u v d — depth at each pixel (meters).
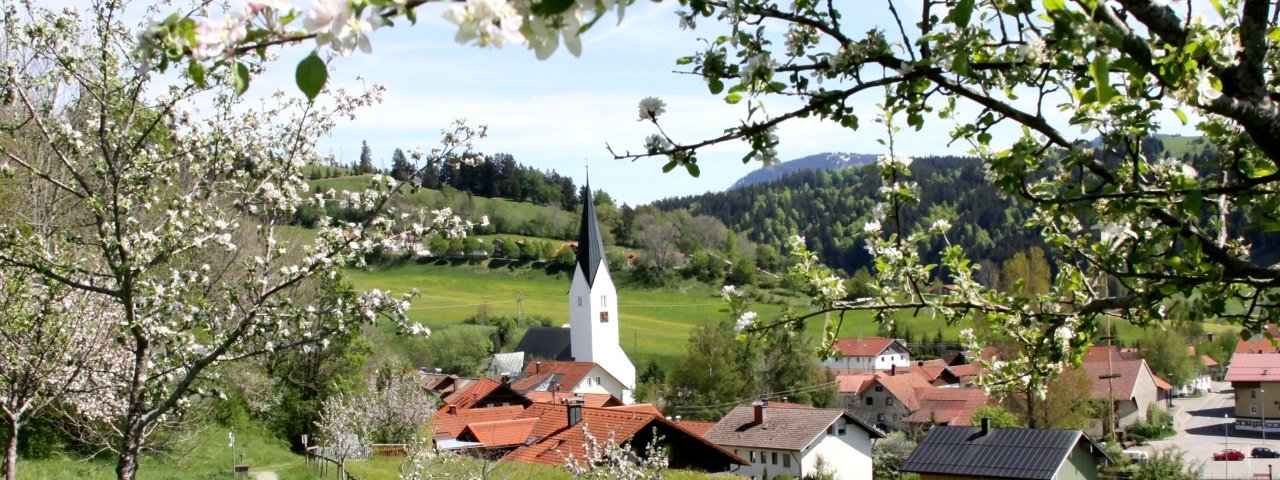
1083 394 40.53
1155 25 3.06
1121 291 5.45
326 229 9.30
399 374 37.53
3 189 12.77
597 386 70.06
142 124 9.25
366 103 9.66
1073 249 5.43
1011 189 3.89
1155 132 3.80
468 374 75.44
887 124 5.07
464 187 154.00
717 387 62.22
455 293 110.50
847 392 68.56
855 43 3.74
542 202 159.12
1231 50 3.11
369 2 2.04
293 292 19.77
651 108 3.97
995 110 3.78
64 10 8.41
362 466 26.62
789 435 40.62
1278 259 4.43
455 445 32.50
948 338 87.38
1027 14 3.46
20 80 8.61
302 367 31.94
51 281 8.96
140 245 8.80
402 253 9.65
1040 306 5.64
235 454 25.86
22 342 9.70
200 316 9.37
